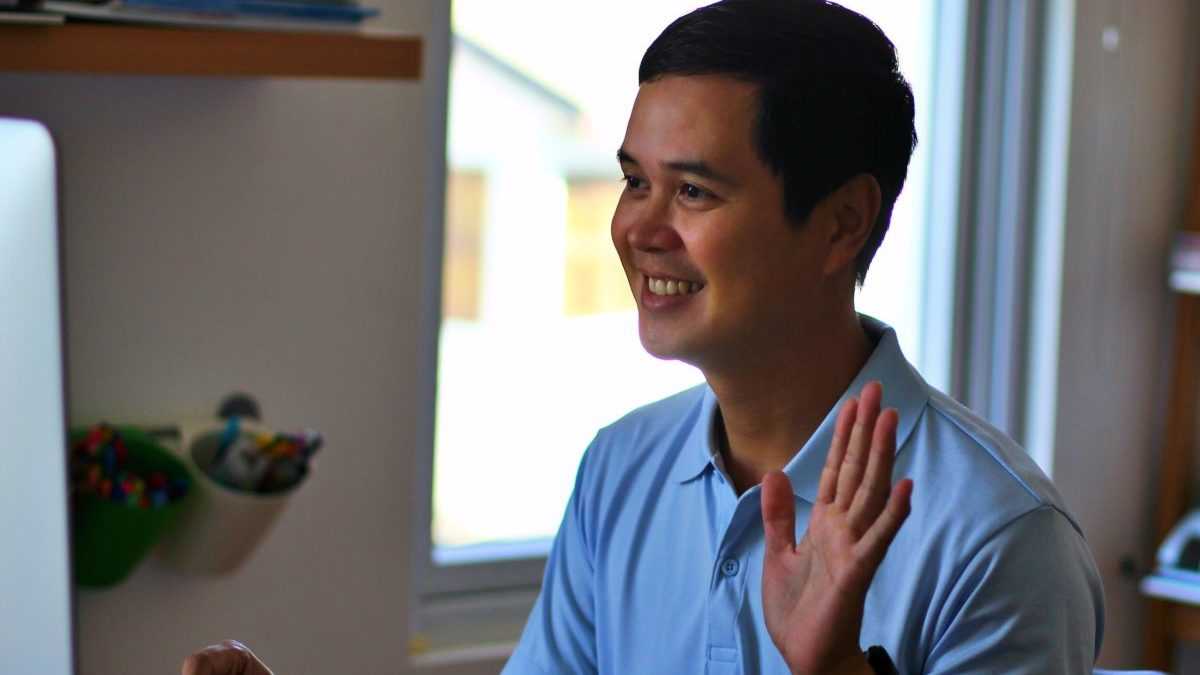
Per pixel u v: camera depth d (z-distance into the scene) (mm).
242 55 1876
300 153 2197
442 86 2428
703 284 1193
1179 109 3039
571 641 1450
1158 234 3062
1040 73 2932
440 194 2451
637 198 1227
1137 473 3121
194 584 2195
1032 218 2975
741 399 1282
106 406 2107
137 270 2109
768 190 1171
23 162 1816
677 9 2809
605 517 1418
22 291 1821
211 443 2107
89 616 2129
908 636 1210
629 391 3068
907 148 1245
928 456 1252
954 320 2963
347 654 2326
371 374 2287
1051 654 1154
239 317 2184
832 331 1271
